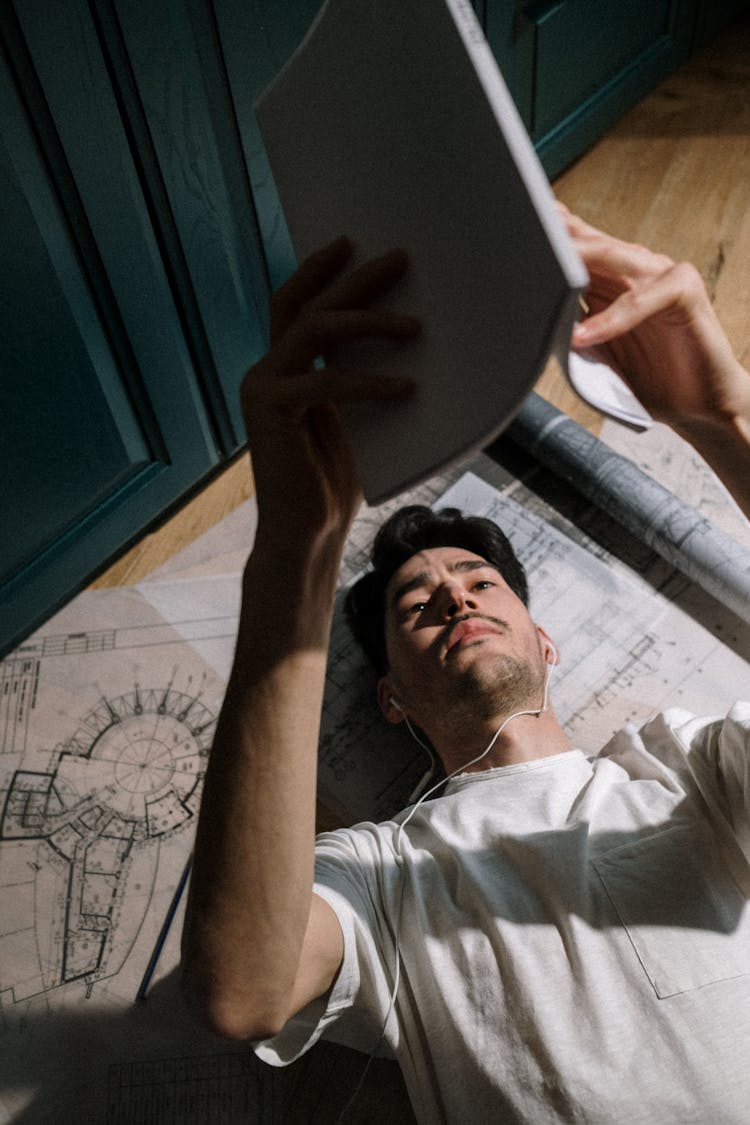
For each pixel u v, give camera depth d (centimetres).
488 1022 105
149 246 142
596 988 104
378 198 65
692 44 229
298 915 86
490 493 181
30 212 125
